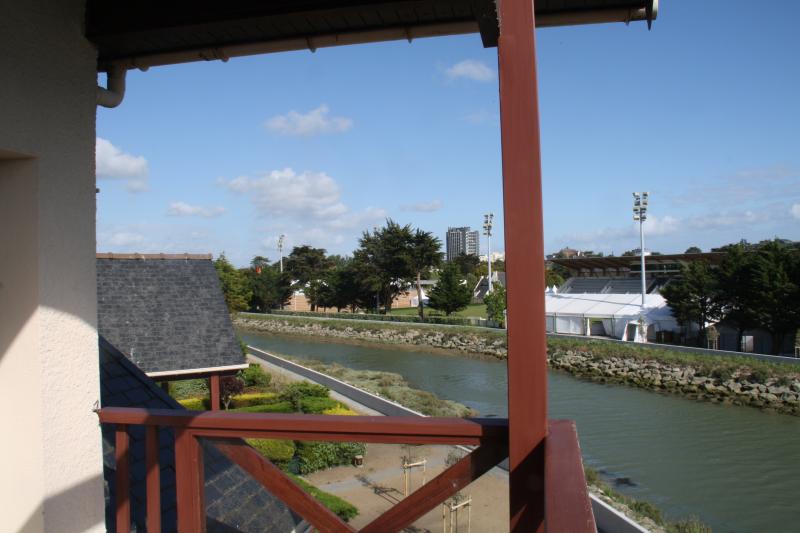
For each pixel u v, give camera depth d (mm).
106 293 13781
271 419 1999
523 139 1612
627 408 21516
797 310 27297
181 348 13281
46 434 2199
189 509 2119
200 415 2096
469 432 1806
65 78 2330
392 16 2561
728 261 30562
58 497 2236
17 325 2205
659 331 33750
